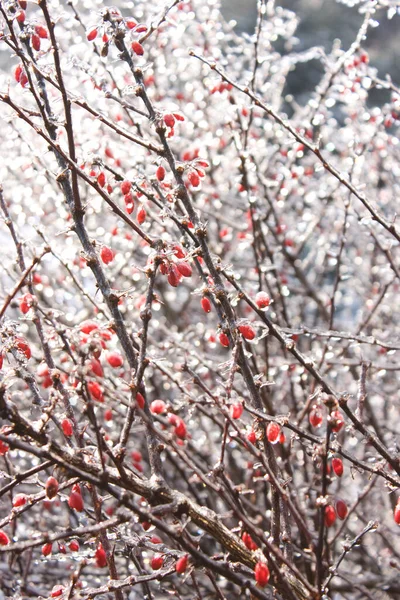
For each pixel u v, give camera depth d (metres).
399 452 2.02
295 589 1.80
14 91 3.23
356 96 3.18
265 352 2.84
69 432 1.71
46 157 3.26
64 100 1.72
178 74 4.10
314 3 7.33
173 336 3.09
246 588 1.61
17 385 3.07
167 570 1.71
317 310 4.54
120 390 2.79
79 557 1.83
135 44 1.92
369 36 7.27
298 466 3.36
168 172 2.59
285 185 3.81
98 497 1.78
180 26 3.18
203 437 3.36
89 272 2.86
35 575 2.84
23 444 1.46
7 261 2.97
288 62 4.04
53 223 3.63
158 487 1.70
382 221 2.24
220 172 3.94
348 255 4.77
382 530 3.28
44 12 1.67
